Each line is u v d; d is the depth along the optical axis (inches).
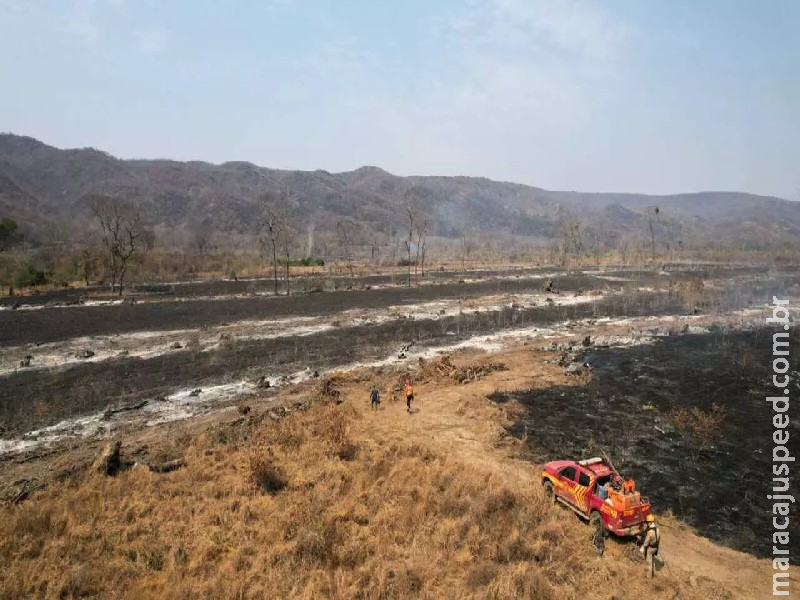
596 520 560.4
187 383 1168.2
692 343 1579.7
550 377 1234.6
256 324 1860.2
